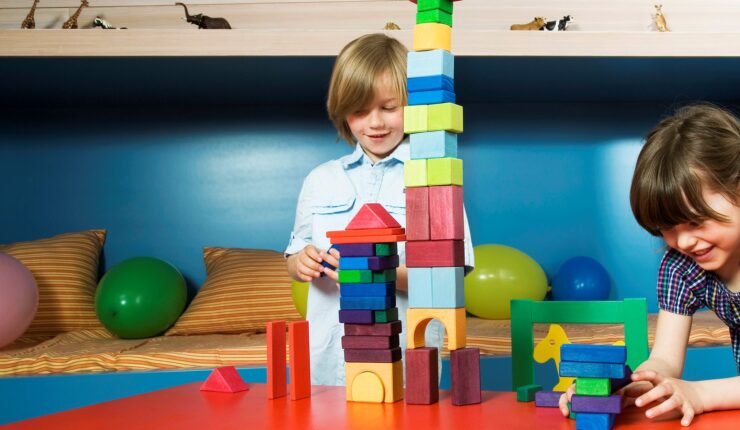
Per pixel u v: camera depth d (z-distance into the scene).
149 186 2.88
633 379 0.81
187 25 2.73
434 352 0.92
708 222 0.85
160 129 2.89
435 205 0.90
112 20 2.73
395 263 0.97
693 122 0.88
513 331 1.26
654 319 2.50
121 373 2.13
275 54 2.30
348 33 2.32
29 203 2.88
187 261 2.88
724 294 1.05
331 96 1.41
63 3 2.73
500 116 2.93
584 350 0.75
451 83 0.94
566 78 2.57
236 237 2.88
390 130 1.41
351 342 0.94
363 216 0.95
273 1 2.72
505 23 2.73
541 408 0.86
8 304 2.16
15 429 0.85
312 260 1.27
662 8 2.75
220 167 2.88
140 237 2.88
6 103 2.81
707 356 2.20
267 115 2.88
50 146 2.89
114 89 2.63
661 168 0.86
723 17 2.75
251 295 2.55
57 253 2.67
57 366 2.15
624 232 2.94
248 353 2.17
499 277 2.51
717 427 0.75
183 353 2.17
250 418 0.86
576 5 2.74
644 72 2.52
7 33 2.28
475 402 0.90
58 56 2.28
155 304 2.43
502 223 2.92
